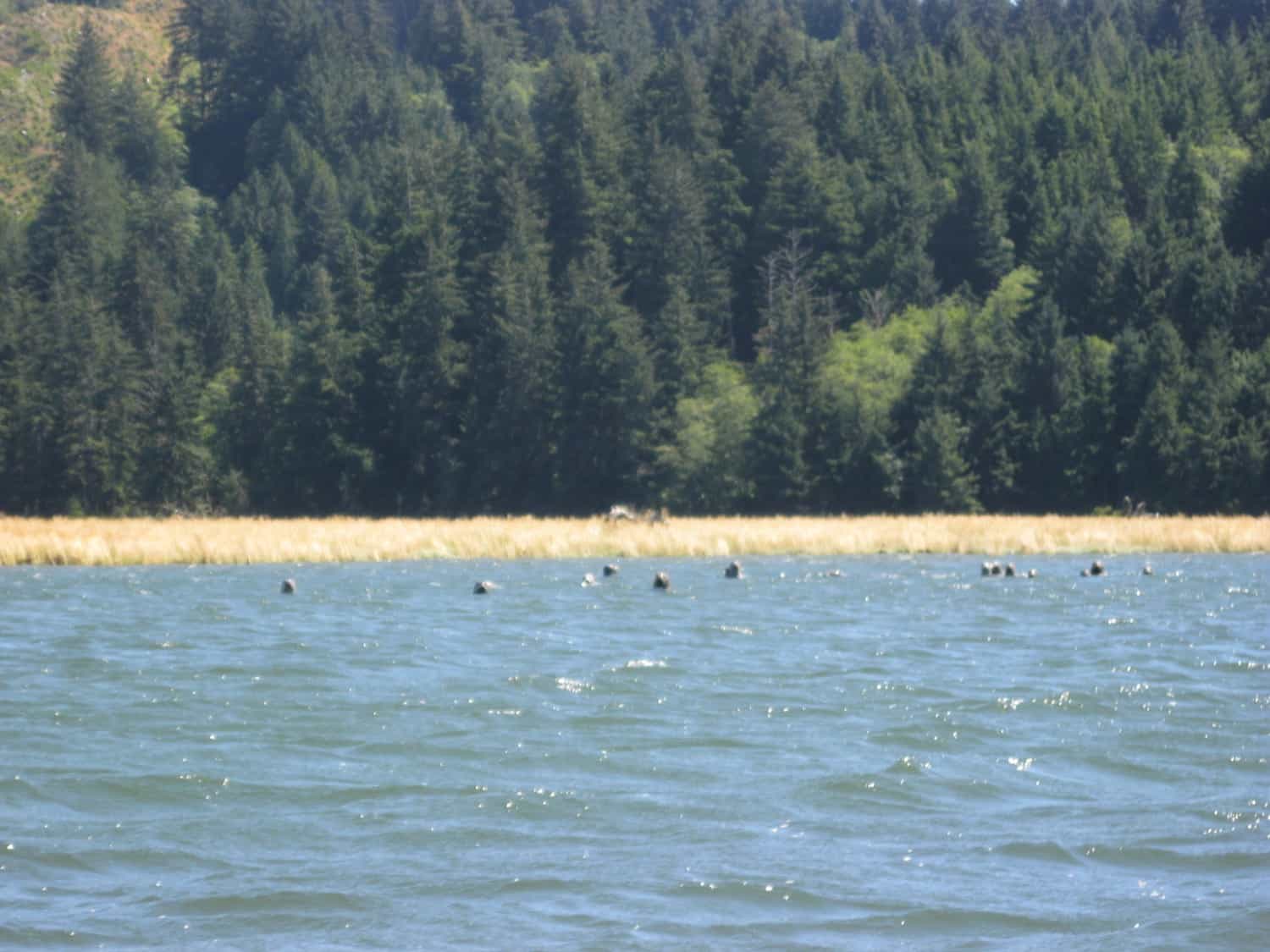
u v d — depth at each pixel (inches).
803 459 6259.8
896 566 3031.5
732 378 6609.3
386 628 1904.5
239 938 756.6
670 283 6978.4
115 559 3129.9
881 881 834.2
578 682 1440.7
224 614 2095.2
